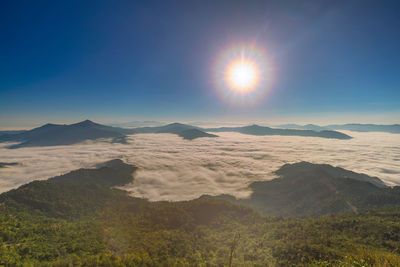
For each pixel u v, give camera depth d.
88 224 94.75
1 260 49.19
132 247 70.00
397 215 85.44
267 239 72.25
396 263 13.12
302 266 45.62
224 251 65.12
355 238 61.50
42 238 68.88
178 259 60.31
